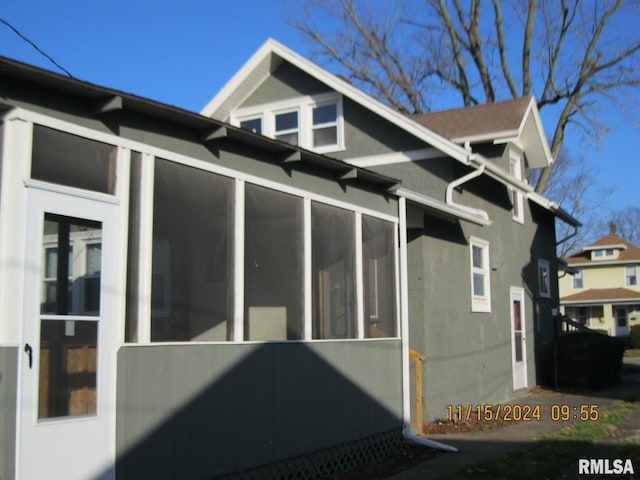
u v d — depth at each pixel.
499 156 16.08
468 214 12.46
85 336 5.51
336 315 8.62
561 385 17.66
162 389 6.07
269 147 7.45
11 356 4.93
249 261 7.25
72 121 5.54
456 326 12.95
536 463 8.45
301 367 7.83
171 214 6.39
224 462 6.65
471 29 27.80
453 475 7.90
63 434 5.22
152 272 6.13
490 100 27.73
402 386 9.89
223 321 6.87
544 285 19.42
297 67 15.47
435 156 14.05
